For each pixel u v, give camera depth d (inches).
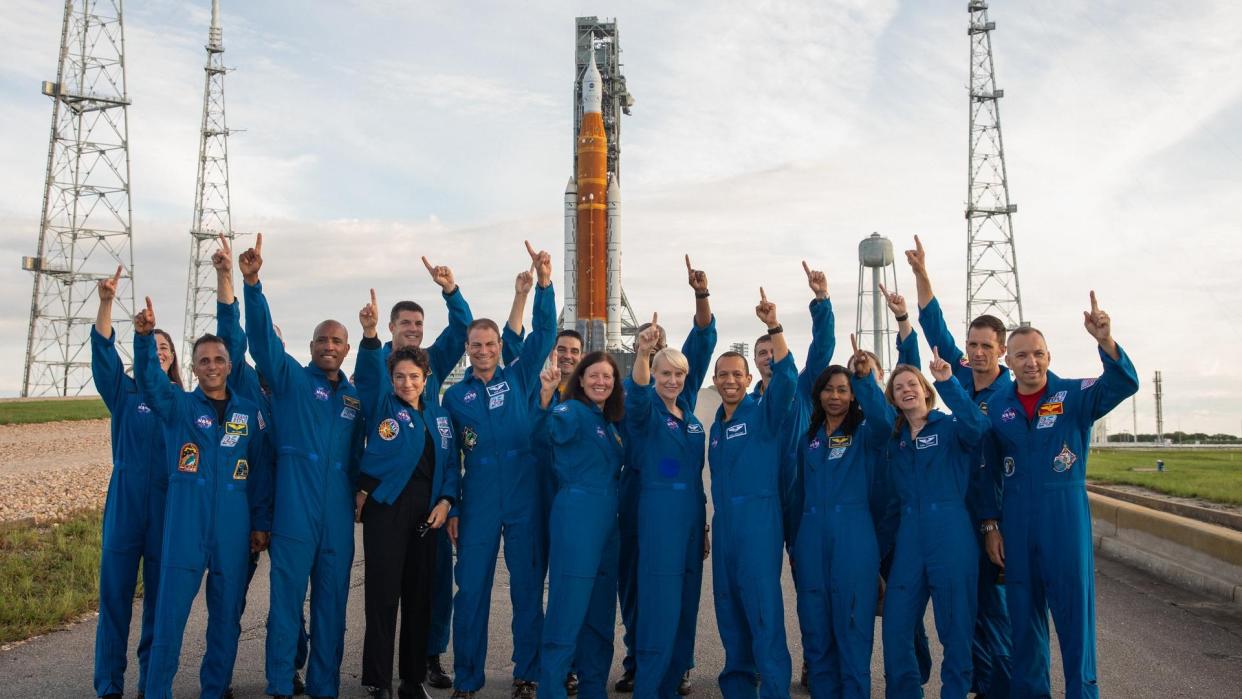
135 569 253.9
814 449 243.0
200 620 331.3
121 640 247.6
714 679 266.4
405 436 250.7
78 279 2060.8
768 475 237.6
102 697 240.7
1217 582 355.6
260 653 292.0
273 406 253.3
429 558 254.5
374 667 241.3
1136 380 218.4
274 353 243.6
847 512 233.3
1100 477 696.4
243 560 245.6
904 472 235.5
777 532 235.0
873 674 271.0
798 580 241.1
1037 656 227.6
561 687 231.1
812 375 268.2
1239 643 292.4
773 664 223.6
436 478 257.1
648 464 245.1
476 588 250.2
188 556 235.3
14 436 1186.6
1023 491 230.5
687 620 247.4
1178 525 391.5
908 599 228.4
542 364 280.5
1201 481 636.7
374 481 250.5
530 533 256.7
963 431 226.5
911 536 231.1
